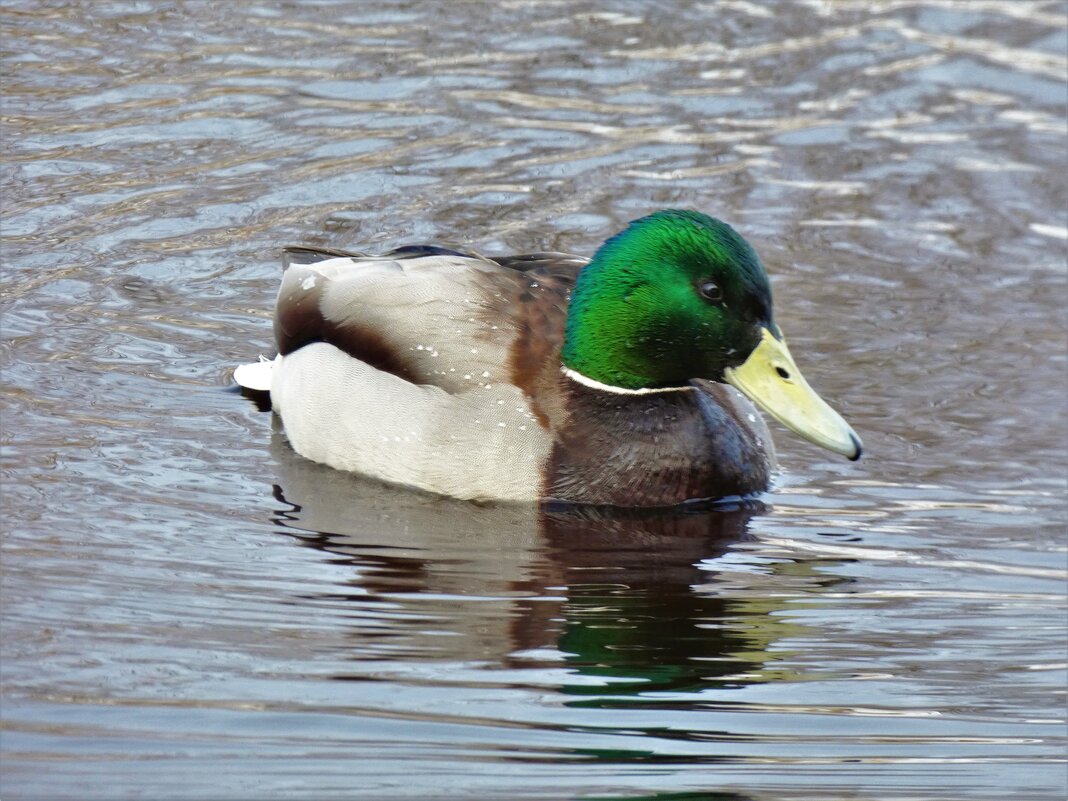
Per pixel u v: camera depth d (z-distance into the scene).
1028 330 14.98
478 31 20.31
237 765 8.48
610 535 11.73
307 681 9.43
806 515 12.16
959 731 9.22
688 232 11.93
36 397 13.30
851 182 17.48
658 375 12.20
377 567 11.04
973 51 20.25
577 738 8.94
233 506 11.86
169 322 14.69
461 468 12.09
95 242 15.82
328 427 12.54
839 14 21.22
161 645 9.80
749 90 19.22
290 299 13.25
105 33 19.77
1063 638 10.38
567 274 12.88
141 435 12.85
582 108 18.67
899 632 10.45
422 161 17.42
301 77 18.97
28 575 10.64
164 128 17.81
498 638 10.12
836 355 14.52
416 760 8.61
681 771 8.68
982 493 12.51
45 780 8.28
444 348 12.26
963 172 17.69
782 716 9.30
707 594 10.87
